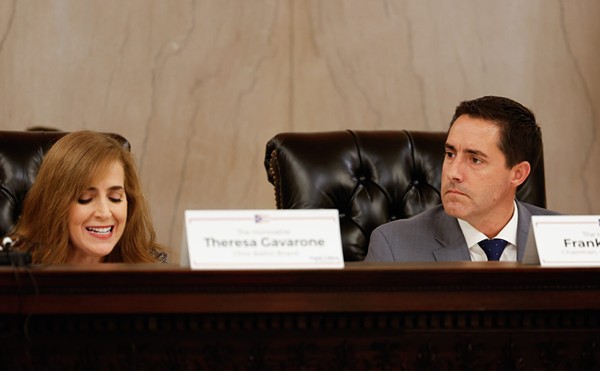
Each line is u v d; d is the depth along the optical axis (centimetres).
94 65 1158
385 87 1196
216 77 1185
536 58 1199
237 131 1189
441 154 834
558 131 1198
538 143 729
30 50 1143
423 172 828
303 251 497
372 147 822
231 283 478
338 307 487
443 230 730
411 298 491
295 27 1199
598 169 1198
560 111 1199
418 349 499
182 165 1174
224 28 1188
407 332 497
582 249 528
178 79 1177
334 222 505
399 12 1197
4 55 1136
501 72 1197
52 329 480
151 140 1168
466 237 726
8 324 479
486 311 499
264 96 1195
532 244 531
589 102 1201
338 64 1199
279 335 490
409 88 1195
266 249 494
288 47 1199
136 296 475
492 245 723
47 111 1145
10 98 1138
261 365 489
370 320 495
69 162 694
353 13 1197
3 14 1137
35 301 471
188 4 1180
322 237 501
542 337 508
